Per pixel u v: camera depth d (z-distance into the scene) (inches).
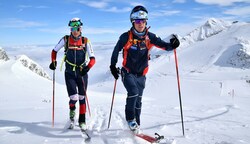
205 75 4793.3
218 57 6269.7
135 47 208.2
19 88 907.4
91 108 389.4
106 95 1136.2
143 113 334.0
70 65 232.5
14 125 243.1
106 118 285.1
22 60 1503.4
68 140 191.6
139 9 202.8
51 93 903.7
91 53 233.9
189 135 207.8
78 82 233.6
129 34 207.3
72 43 231.9
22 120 271.4
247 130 237.6
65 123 254.2
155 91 3083.2
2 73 1047.6
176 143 183.6
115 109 377.4
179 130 226.5
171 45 217.8
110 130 224.2
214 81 3408.0
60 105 493.4
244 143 188.7
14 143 184.7
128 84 208.8
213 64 5984.3
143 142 186.9
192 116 316.8
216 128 241.9
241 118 306.5
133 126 201.2
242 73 5000.0
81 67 233.6
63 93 937.5
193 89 3034.0
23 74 1136.8
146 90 3164.4
